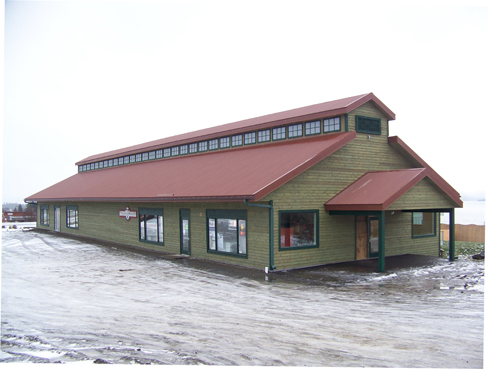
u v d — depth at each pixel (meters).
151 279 14.41
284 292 12.27
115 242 26.38
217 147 25.45
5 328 9.29
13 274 15.62
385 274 14.88
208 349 7.86
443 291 12.27
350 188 17.44
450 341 8.15
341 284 13.27
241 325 9.23
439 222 22.08
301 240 16.31
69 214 33.31
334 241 17.30
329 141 17.33
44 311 10.57
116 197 24.64
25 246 24.62
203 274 15.13
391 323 9.27
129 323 9.48
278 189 15.59
